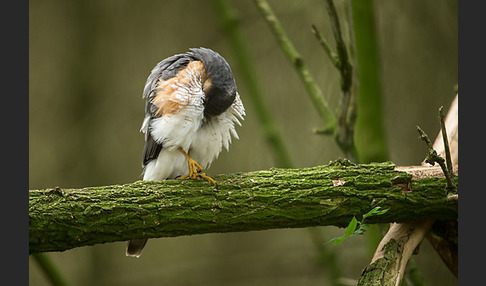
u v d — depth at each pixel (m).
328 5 7.45
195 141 8.13
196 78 7.76
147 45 14.56
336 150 12.11
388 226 8.45
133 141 14.24
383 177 7.16
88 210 6.44
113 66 14.70
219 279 13.03
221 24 10.55
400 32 11.80
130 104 14.41
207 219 6.75
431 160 6.59
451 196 6.75
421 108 11.61
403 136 11.62
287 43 9.27
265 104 10.16
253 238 14.13
